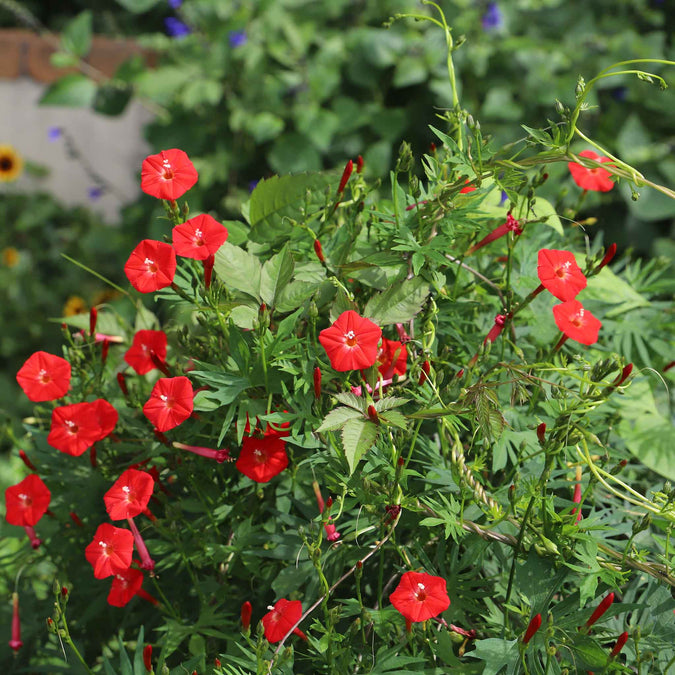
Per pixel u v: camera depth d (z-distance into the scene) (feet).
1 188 12.42
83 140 12.20
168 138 9.00
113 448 4.36
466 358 4.35
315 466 4.17
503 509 4.15
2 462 7.61
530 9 9.43
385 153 8.68
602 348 4.49
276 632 4.02
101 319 4.63
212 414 4.28
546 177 4.28
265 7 8.83
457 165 4.20
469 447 4.25
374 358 4.02
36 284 11.73
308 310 4.24
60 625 4.22
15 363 11.13
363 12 9.34
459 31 8.73
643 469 4.51
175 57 9.03
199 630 4.21
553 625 4.02
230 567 4.27
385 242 4.31
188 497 4.40
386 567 4.28
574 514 4.08
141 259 4.13
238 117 8.60
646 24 10.01
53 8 14.87
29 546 4.56
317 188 4.34
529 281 4.41
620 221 8.75
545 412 4.33
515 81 8.87
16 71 11.78
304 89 8.83
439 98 8.84
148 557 4.20
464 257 4.36
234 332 4.15
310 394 4.12
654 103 8.91
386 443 4.12
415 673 4.00
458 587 4.11
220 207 9.02
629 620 4.13
